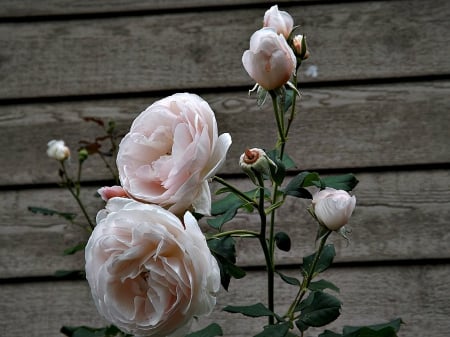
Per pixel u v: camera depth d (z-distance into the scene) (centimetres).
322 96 110
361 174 108
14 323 109
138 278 47
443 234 105
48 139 113
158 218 46
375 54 110
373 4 111
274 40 54
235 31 113
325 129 109
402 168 107
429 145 107
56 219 112
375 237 106
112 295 47
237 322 106
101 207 111
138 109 113
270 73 54
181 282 45
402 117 108
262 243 58
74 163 112
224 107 111
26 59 115
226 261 57
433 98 108
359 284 105
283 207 108
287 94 63
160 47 114
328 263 64
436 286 104
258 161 52
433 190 106
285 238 64
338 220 55
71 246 111
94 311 109
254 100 111
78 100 114
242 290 107
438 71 109
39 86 114
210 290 46
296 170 108
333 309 58
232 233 57
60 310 110
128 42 114
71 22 116
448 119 108
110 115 113
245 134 110
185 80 112
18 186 112
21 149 113
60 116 114
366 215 106
